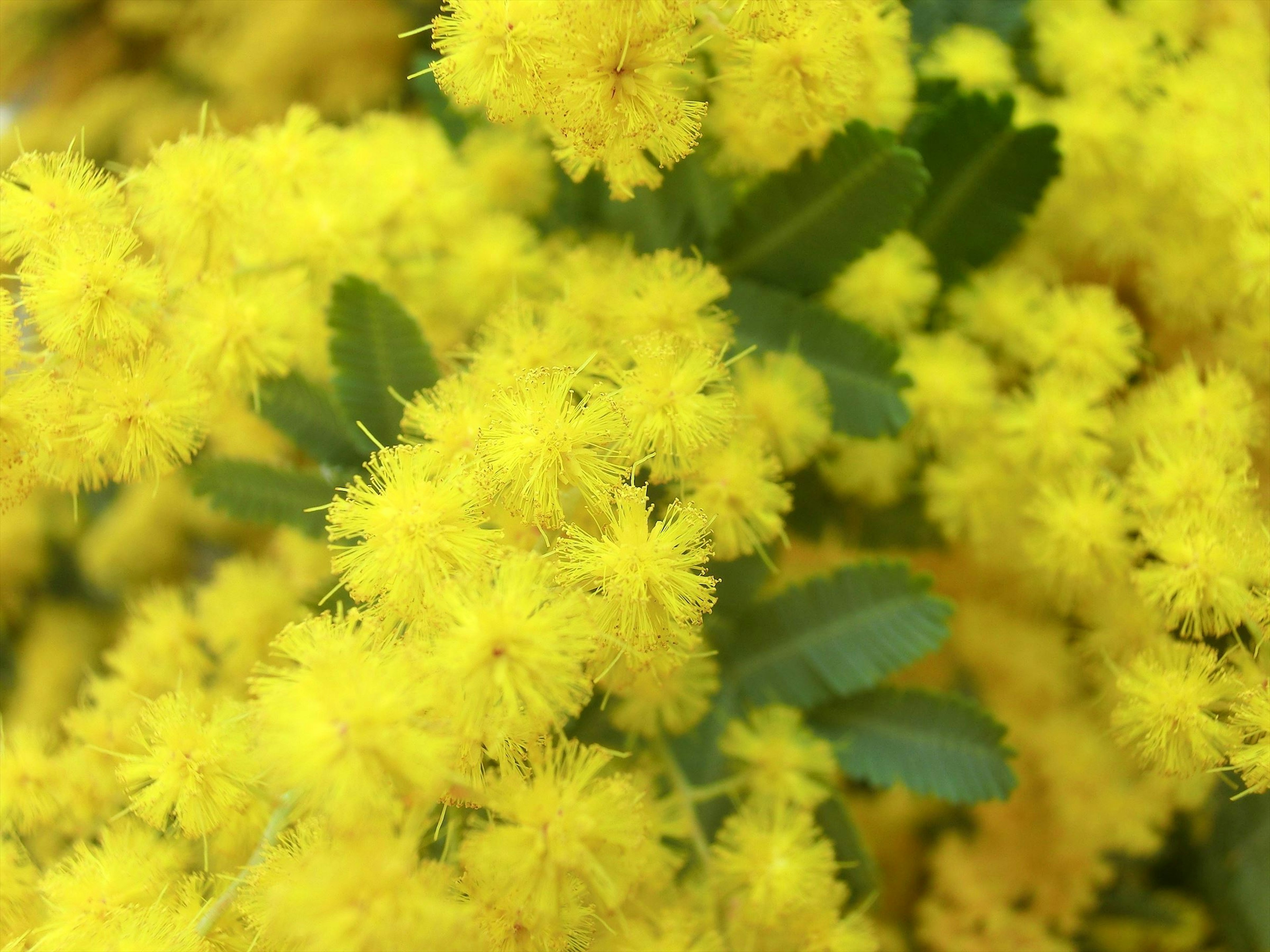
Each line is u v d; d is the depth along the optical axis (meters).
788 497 0.14
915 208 0.15
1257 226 0.15
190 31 0.21
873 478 0.16
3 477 0.14
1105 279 0.16
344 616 0.14
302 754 0.13
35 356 0.14
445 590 0.13
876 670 0.15
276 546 0.17
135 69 0.21
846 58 0.14
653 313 0.14
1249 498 0.14
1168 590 0.14
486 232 0.16
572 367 0.14
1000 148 0.15
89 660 0.19
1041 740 0.16
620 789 0.14
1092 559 0.15
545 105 0.14
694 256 0.15
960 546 0.16
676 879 0.15
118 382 0.14
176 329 0.14
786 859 0.14
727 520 0.14
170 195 0.14
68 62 0.21
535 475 0.13
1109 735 0.15
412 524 0.13
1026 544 0.15
